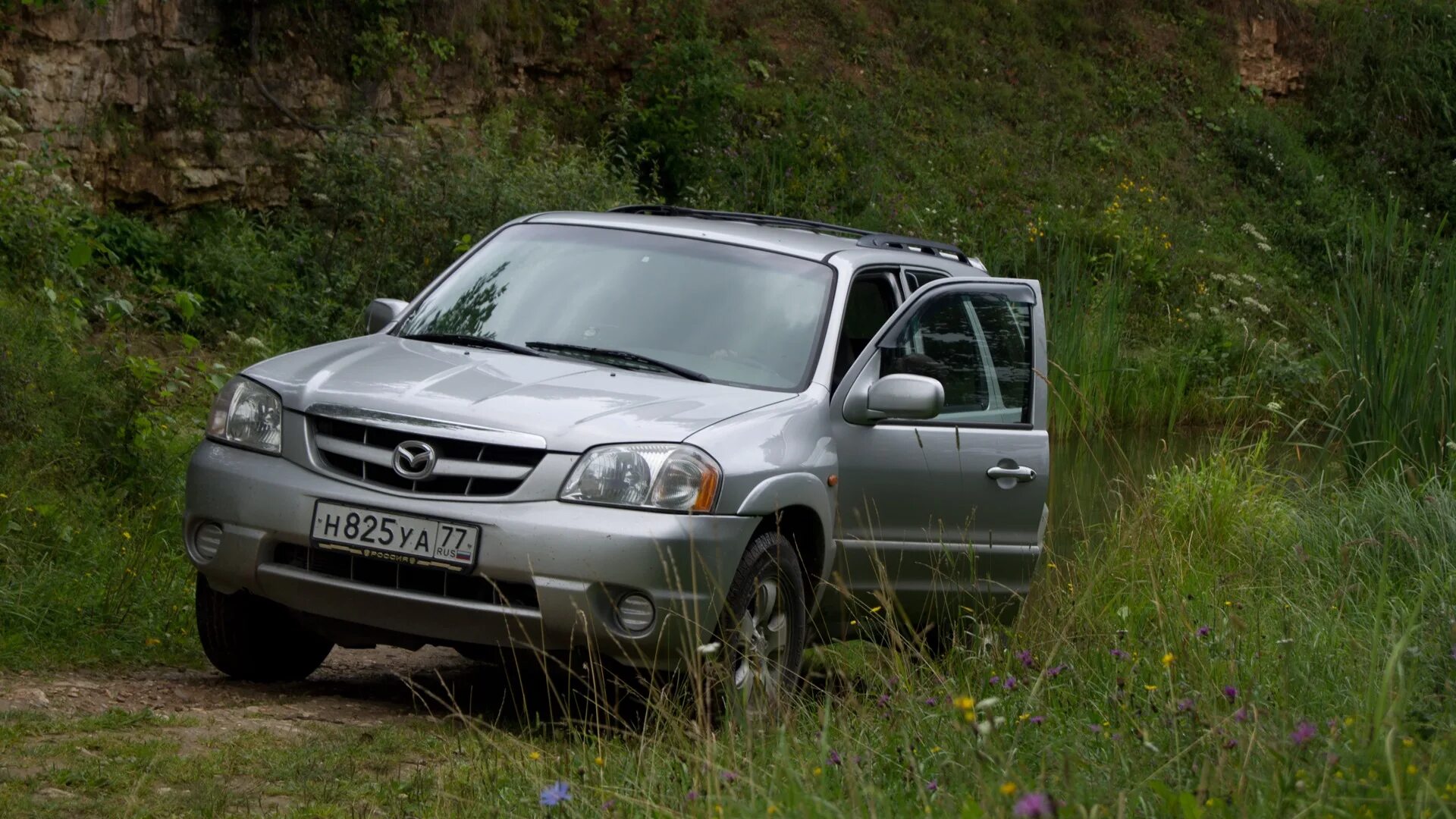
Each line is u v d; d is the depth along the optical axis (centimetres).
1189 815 532
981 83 4666
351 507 877
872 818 566
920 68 4584
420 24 3144
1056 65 4928
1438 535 1367
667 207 1257
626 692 955
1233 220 4681
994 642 950
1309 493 1720
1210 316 3706
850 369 1034
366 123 2750
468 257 1159
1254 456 1858
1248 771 570
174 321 2230
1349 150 5331
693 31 3891
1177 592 1052
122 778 707
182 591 1214
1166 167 4784
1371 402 1839
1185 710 672
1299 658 873
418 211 2577
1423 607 1101
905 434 1068
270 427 925
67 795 677
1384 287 1959
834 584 1013
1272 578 1301
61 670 980
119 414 1452
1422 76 5616
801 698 905
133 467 1433
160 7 2538
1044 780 599
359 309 2438
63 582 1135
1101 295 3359
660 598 848
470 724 800
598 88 3716
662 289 1066
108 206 2462
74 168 2397
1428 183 5294
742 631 894
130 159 2488
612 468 863
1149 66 5122
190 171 2573
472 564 850
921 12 4747
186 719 840
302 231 2616
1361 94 5509
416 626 873
